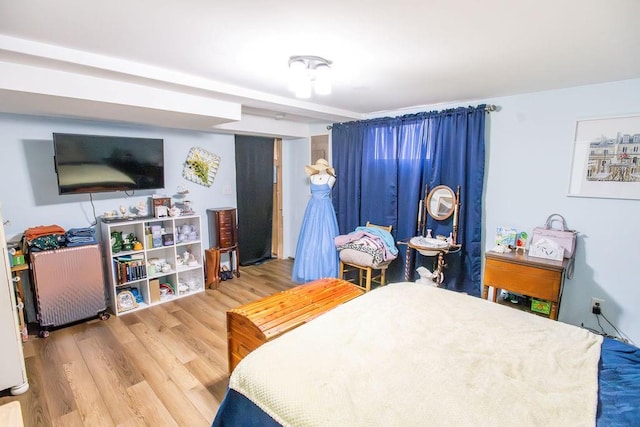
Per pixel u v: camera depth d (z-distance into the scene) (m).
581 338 1.56
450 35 1.56
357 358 1.37
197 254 3.82
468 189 3.09
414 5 1.27
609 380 1.25
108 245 3.11
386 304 1.92
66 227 3.10
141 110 2.46
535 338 1.55
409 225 3.51
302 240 3.86
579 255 2.62
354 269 4.00
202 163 4.08
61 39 1.64
